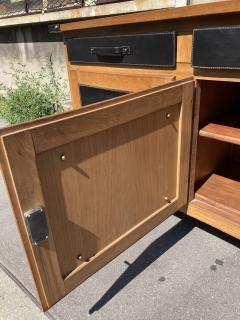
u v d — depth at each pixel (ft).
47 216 2.42
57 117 2.24
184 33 3.26
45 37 10.61
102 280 3.93
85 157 2.59
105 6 7.61
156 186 3.59
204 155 4.58
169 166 3.67
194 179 4.26
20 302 3.74
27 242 2.37
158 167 3.49
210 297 3.61
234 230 3.84
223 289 3.71
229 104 4.45
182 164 3.81
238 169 5.07
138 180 3.28
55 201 2.49
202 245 4.43
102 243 3.14
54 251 2.62
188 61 3.36
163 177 3.65
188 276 3.92
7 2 11.24
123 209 3.24
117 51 4.02
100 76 4.64
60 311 3.56
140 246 4.46
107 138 2.71
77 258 2.92
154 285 3.82
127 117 2.77
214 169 5.02
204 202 4.25
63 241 2.70
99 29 4.27
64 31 4.95
